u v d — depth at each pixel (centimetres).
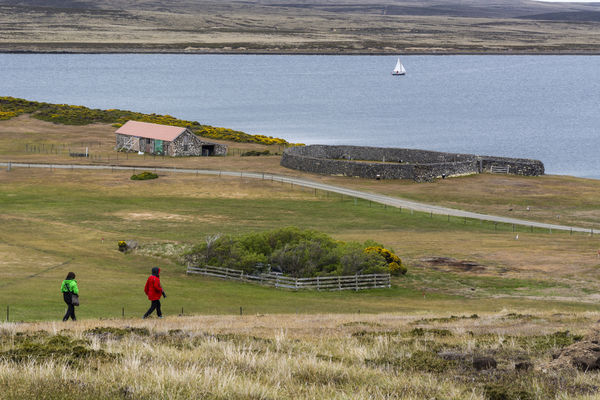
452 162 16288
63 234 10162
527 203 13800
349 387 1969
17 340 2759
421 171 15662
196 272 8212
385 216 12400
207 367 1997
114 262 8562
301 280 7781
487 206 13500
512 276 8244
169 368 1934
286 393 1839
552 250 9656
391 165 15812
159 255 9000
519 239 10606
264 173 16250
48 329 3300
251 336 3170
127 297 6350
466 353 2658
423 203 13650
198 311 5844
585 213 13012
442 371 2353
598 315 4603
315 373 2166
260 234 8681
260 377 2066
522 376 2211
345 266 7956
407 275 8362
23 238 9750
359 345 3014
